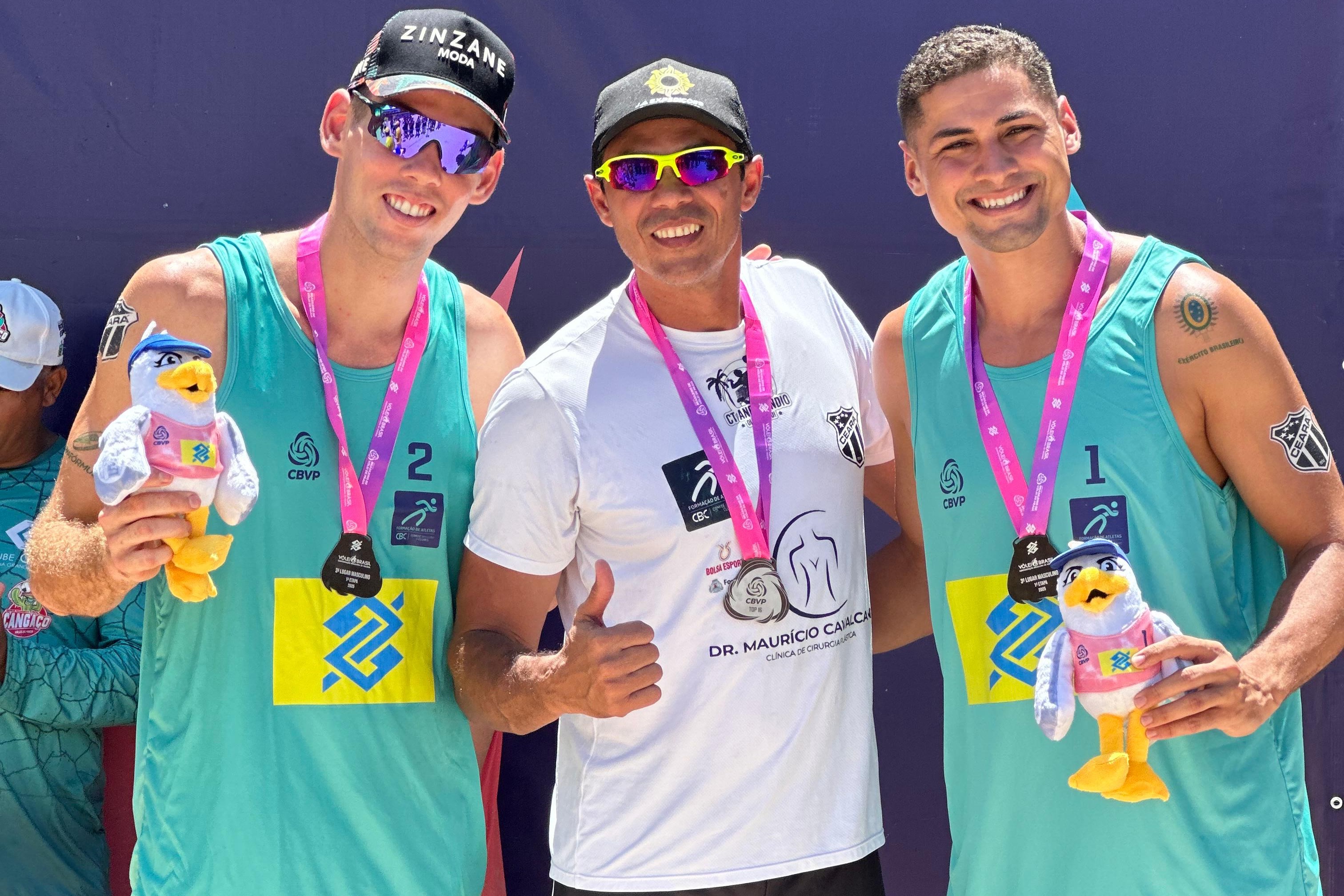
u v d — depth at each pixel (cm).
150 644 237
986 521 233
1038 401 231
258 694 227
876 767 242
